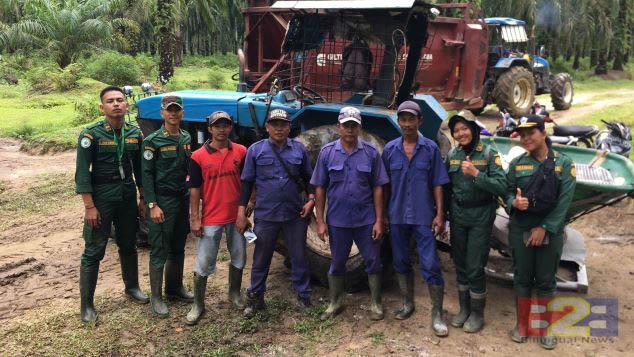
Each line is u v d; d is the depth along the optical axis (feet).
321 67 16.43
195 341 12.28
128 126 13.29
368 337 12.42
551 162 11.34
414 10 14.24
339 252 13.00
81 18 87.61
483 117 43.39
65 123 46.42
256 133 17.20
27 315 13.64
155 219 13.07
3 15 99.25
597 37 99.81
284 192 12.87
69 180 28.71
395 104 15.21
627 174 14.47
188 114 18.52
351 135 12.41
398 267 13.08
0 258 17.92
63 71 72.23
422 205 12.50
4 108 57.26
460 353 11.74
